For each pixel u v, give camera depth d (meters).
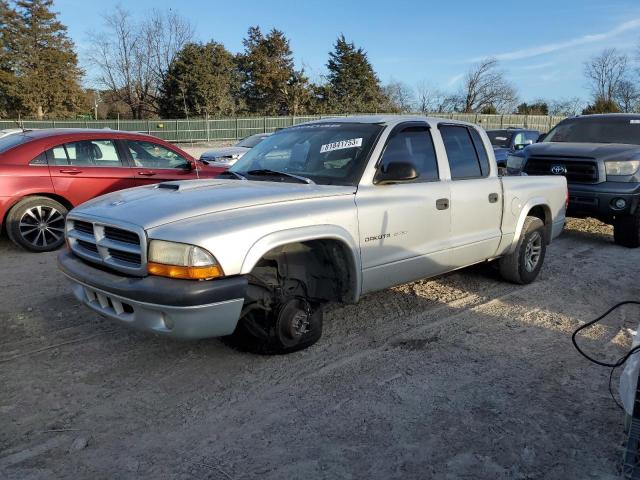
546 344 4.50
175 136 39.03
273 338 3.96
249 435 3.14
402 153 4.64
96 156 7.59
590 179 8.18
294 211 3.78
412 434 3.18
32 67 50.88
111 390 3.62
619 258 7.58
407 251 4.56
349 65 58.03
